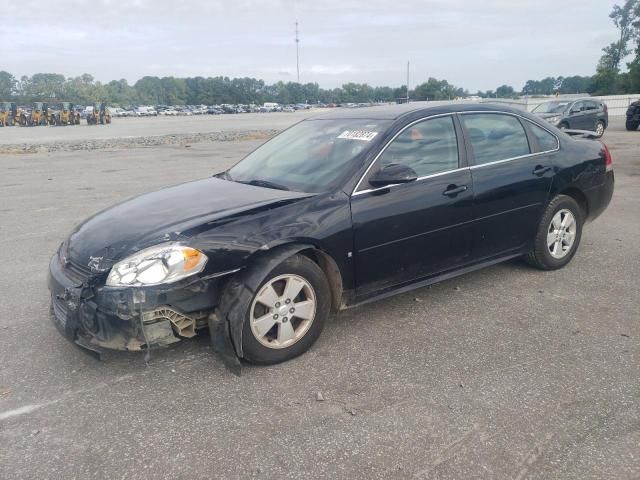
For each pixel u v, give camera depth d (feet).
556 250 16.98
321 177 12.98
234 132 106.11
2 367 11.74
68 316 10.69
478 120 15.23
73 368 11.68
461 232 14.33
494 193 14.82
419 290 15.79
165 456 8.76
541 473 8.16
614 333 12.80
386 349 12.25
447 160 14.20
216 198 12.82
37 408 10.19
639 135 71.26
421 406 9.97
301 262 11.64
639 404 9.87
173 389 10.74
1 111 169.89
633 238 21.04
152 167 49.06
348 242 12.24
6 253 20.65
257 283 10.98
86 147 74.79
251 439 9.14
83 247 11.41
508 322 13.53
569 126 67.31
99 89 505.66
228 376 11.18
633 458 8.46
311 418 9.68
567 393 10.29
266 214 11.55
